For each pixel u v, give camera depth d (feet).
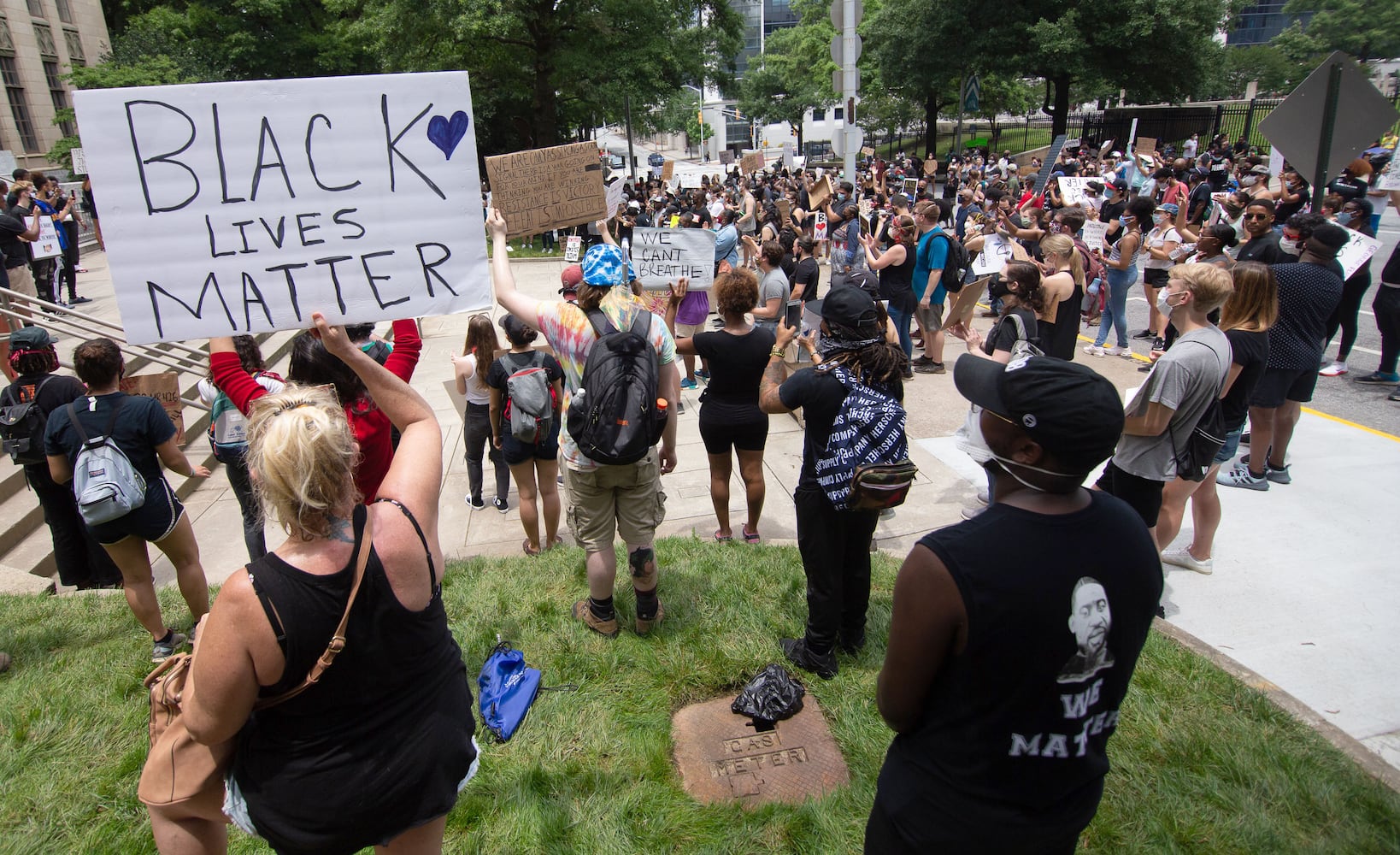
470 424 19.48
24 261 31.35
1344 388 24.85
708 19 89.35
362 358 6.33
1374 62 166.71
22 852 8.71
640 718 10.66
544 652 12.14
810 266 29.09
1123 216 32.58
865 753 9.89
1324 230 16.34
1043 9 107.04
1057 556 4.96
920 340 34.91
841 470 10.07
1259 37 256.11
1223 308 13.94
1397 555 15.16
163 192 7.47
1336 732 10.30
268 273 7.84
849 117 34.73
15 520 19.45
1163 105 128.47
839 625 11.73
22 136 91.66
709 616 13.03
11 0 90.17
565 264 61.52
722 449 15.61
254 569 5.13
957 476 20.10
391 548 5.48
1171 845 8.41
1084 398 4.85
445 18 72.74
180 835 6.42
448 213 8.06
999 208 40.19
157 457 12.76
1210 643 12.85
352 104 7.63
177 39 98.58
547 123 85.51
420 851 6.28
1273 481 18.48
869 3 147.74
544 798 9.28
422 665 5.74
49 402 14.16
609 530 12.00
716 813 9.10
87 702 11.28
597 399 10.82
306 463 5.07
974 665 5.07
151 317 7.70
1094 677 5.12
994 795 5.26
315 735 5.38
